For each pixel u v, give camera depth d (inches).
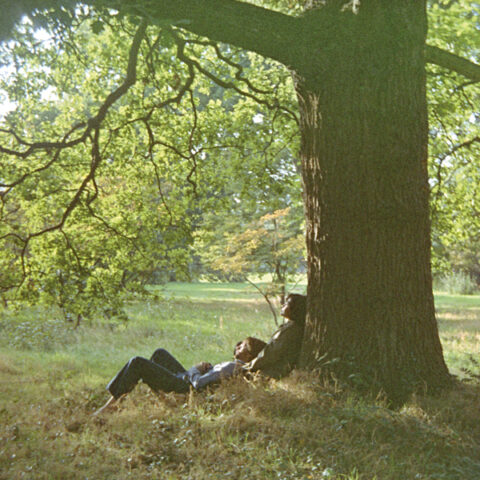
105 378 374.3
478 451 176.6
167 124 431.5
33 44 319.0
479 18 310.7
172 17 221.9
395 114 229.1
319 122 237.1
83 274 384.8
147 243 414.6
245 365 239.6
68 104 439.2
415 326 229.8
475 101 418.9
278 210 647.8
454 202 446.3
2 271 385.4
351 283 230.4
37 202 400.8
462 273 1748.3
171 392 224.4
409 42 229.9
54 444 181.3
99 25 234.1
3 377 355.6
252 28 227.9
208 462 165.8
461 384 233.6
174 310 884.0
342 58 230.8
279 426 188.1
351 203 230.7
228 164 452.1
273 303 1139.3
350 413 195.8
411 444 181.2
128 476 155.9
